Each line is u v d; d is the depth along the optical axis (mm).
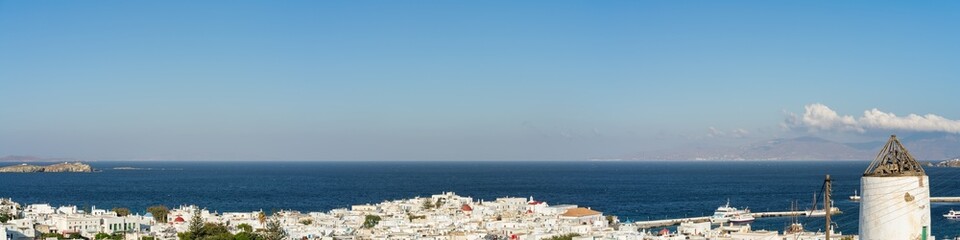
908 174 63500
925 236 63781
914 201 63281
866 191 65688
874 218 64688
